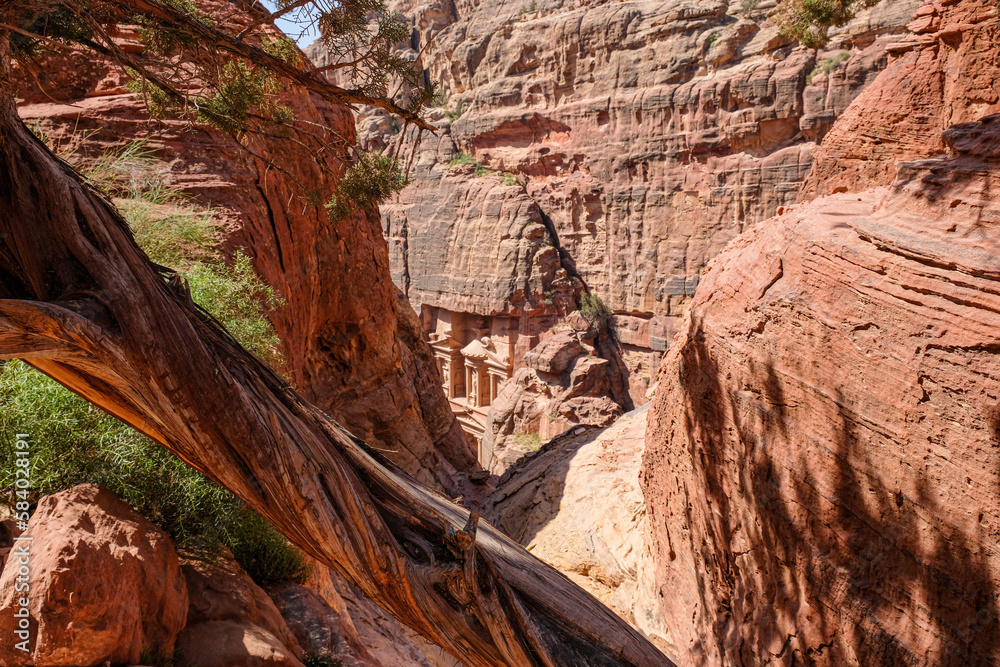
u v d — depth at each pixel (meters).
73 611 3.67
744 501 8.30
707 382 9.11
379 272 19.80
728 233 45.94
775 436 7.64
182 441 4.53
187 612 4.76
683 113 46.44
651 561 12.66
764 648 7.78
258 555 6.57
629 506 15.23
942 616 5.52
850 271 6.57
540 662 4.83
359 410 19.25
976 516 5.19
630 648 5.09
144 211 9.12
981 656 5.16
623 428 19.94
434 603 4.84
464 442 27.28
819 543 6.96
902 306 5.92
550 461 20.00
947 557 5.45
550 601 5.11
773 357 7.63
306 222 14.73
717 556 9.15
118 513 4.52
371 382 19.75
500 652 4.84
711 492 9.20
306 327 14.95
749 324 8.11
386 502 5.15
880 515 6.17
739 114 43.78
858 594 6.43
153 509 5.33
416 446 21.56
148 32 6.84
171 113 8.46
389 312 20.47
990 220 5.55
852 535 6.53
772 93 42.31
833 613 6.75
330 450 4.97
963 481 5.30
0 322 3.59
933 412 5.57
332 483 4.82
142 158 11.48
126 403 4.49
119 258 4.25
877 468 6.18
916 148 11.74
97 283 4.12
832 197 8.78
